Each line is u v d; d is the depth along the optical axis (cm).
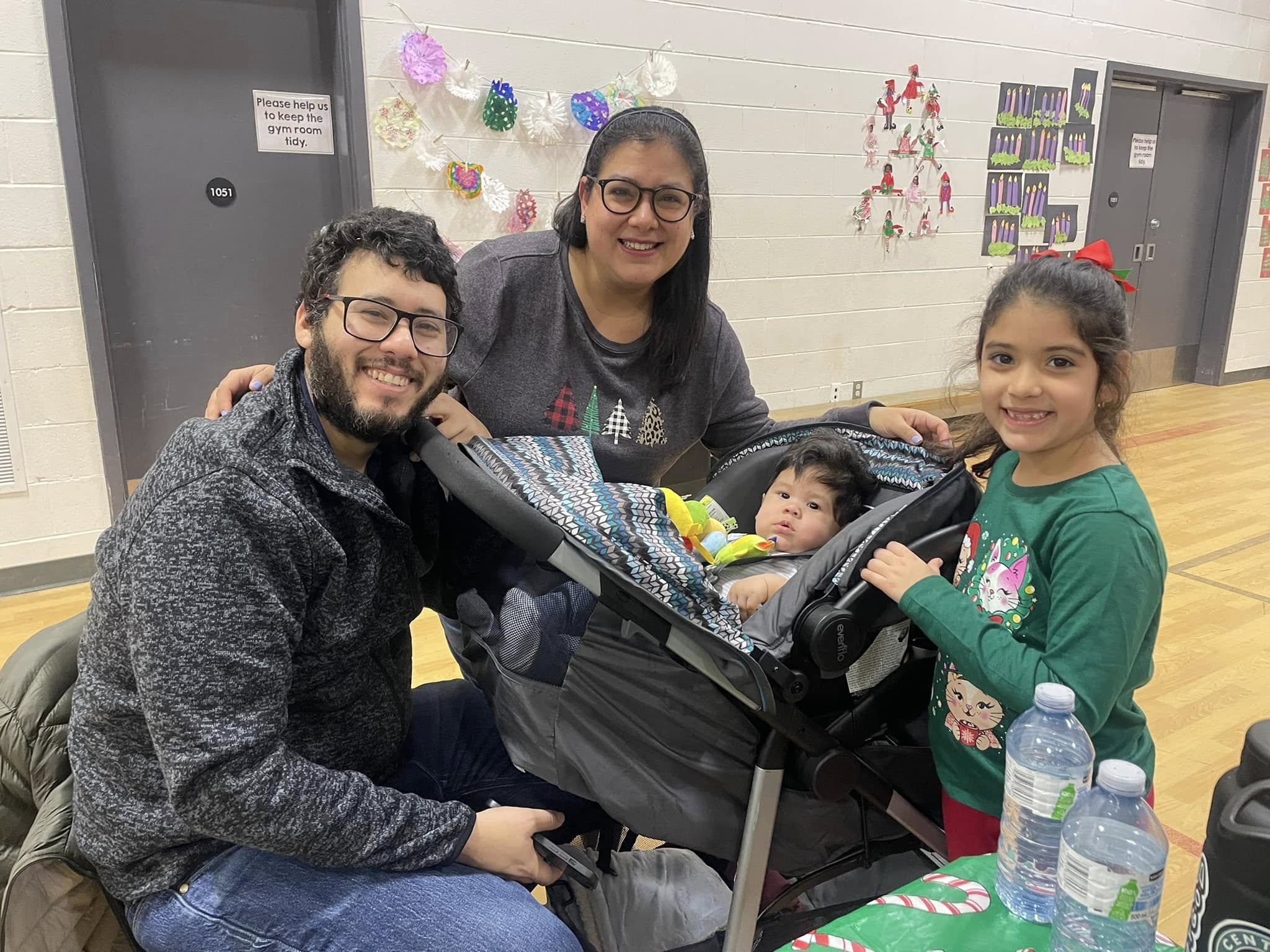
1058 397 107
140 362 306
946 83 441
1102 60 500
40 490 290
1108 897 75
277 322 328
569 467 116
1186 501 386
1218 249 621
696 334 152
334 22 305
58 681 113
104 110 282
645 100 359
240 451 93
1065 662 103
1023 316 108
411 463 117
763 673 99
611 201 132
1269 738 65
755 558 144
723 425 176
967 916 85
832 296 436
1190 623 272
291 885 98
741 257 402
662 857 151
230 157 306
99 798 100
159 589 89
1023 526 112
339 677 108
